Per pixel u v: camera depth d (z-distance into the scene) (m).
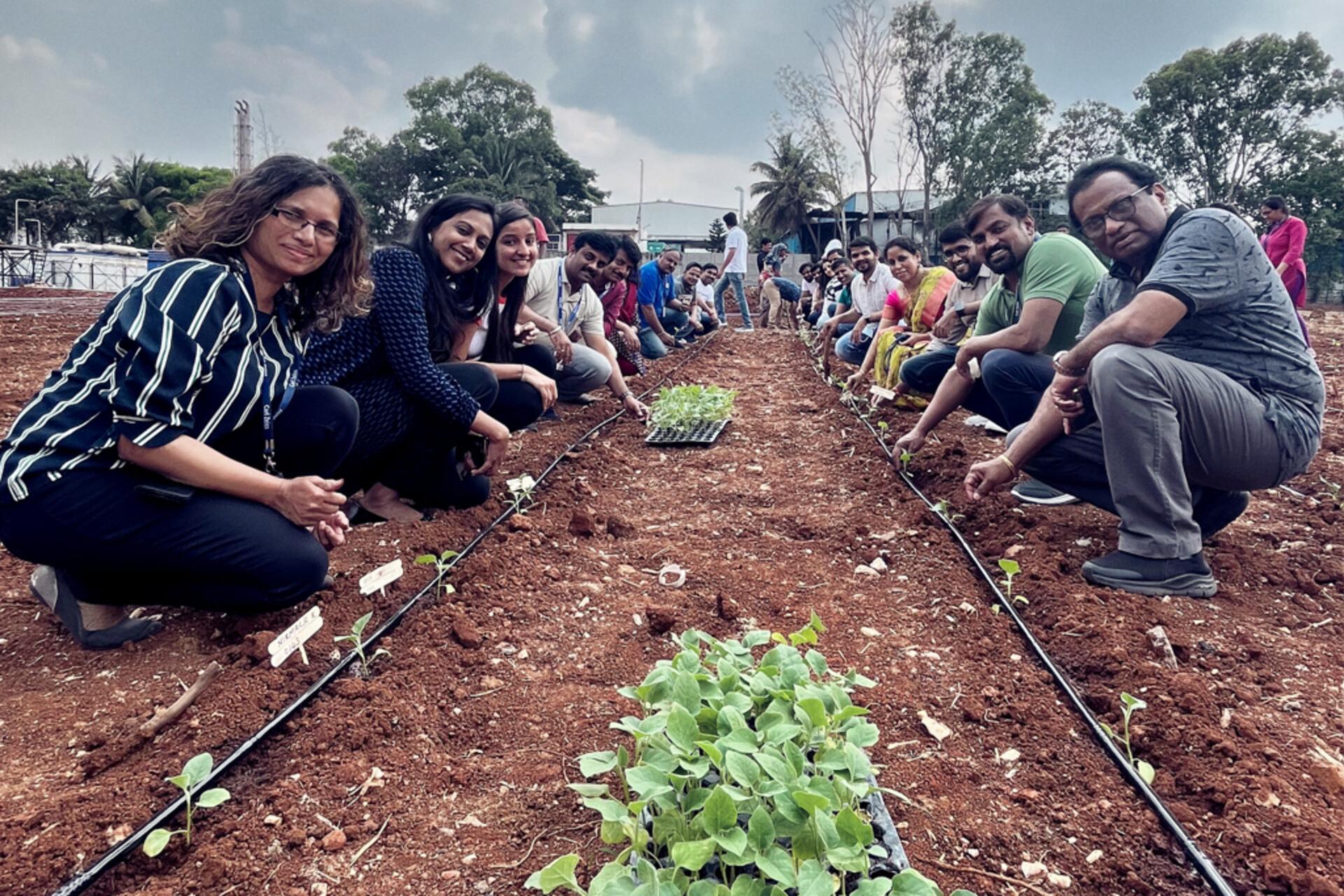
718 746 1.58
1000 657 2.56
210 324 2.21
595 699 2.34
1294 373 2.90
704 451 5.45
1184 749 2.05
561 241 45.97
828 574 3.26
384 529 3.47
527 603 2.93
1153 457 2.81
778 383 8.82
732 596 3.02
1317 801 1.88
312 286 2.59
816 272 14.06
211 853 1.72
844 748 1.67
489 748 2.14
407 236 3.68
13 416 5.27
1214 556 3.19
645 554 3.46
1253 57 32.16
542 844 1.78
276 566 2.42
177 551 2.31
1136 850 1.77
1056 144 35.66
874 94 26.22
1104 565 2.94
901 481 4.43
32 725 2.17
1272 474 2.96
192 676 2.40
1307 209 32.59
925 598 3.01
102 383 2.16
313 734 2.09
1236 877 1.68
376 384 3.33
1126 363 2.77
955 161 33.59
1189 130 34.56
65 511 2.18
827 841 1.42
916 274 6.43
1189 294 2.73
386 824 1.84
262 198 2.27
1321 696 2.33
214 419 2.35
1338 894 1.58
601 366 5.83
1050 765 2.05
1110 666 2.40
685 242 60.38
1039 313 4.05
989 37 31.77
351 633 2.60
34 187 53.97
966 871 1.71
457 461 3.74
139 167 54.28
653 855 1.58
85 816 1.79
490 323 4.37
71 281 25.38
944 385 4.37
